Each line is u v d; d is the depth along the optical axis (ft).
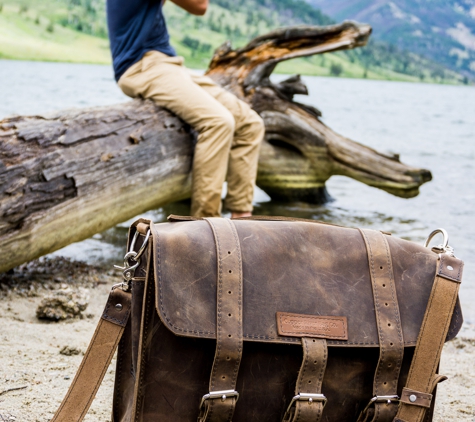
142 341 4.89
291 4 497.46
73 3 282.36
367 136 46.29
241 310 5.01
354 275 5.45
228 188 15.24
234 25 396.57
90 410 6.70
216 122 13.85
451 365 9.06
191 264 5.09
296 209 20.43
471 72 598.34
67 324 9.45
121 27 14.53
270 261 5.29
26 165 10.57
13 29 241.35
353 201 22.38
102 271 12.86
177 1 14.42
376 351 5.31
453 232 17.95
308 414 5.02
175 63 14.70
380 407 5.25
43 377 7.29
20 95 50.44
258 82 19.60
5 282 11.35
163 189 14.61
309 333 5.08
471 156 36.65
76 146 11.82
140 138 13.48
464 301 12.48
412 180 20.02
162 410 4.99
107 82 81.66
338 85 187.11
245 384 5.08
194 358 5.01
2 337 8.51
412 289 5.52
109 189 12.57
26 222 10.51
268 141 19.99
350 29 18.80
